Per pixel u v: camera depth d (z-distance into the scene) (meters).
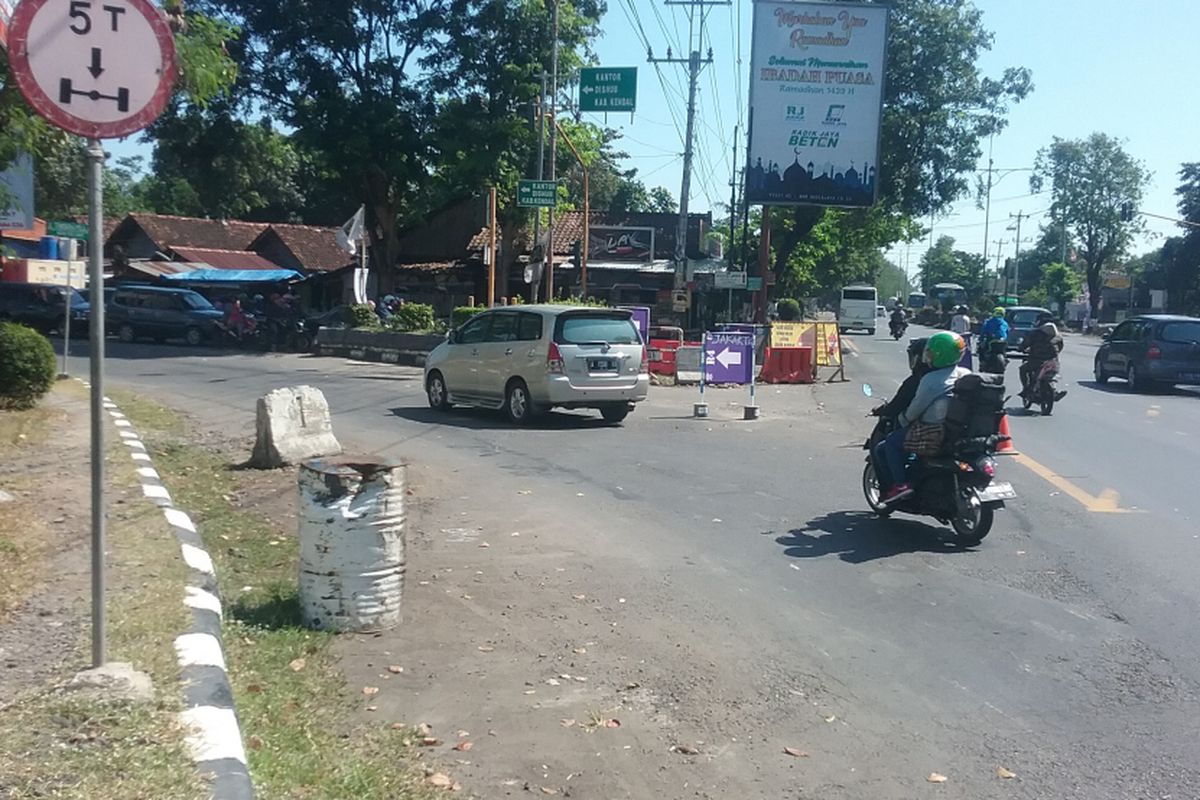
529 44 32.91
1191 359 23.23
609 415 16.42
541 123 28.80
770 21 28.98
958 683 5.62
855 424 16.62
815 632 6.40
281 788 4.15
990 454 8.70
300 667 5.60
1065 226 88.62
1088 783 4.48
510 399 15.82
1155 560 8.16
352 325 29.48
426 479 11.12
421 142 33.97
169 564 6.75
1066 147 87.06
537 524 9.14
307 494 6.21
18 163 13.99
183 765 3.97
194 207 68.06
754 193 29.47
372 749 4.66
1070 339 64.62
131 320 33.09
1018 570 7.84
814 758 4.70
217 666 5.06
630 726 5.00
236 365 25.73
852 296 63.00
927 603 7.02
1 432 11.91
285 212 65.88
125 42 4.50
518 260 39.38
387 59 34.03
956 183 38.72
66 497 8.80
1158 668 5.86
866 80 29.14
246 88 33.47
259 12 32.75
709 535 8.83
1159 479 11.74
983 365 20.41
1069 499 10.52
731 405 19.36
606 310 15.80
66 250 19.14
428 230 42.97
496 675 5.61
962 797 4.34
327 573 6.16
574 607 6.80
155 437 13.20
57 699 4.46
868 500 9.73
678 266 32.25
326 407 12.16
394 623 6.35
